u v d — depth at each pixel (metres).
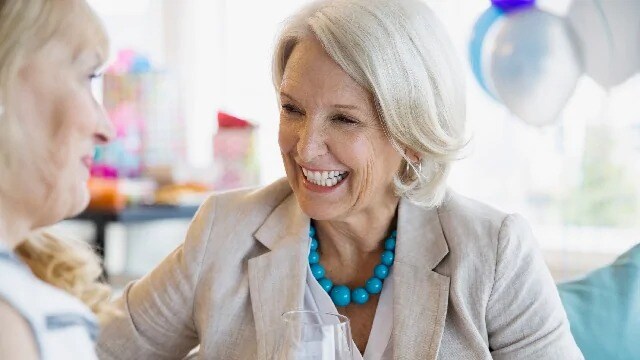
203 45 3.59
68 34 0.68
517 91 2.51
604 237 2.88
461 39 3.00
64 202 0.70
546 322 1.25
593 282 1.58
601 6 2.54
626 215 2.86
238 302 1.30
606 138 2.86
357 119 1.19
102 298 0.89
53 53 0.67
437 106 1.24
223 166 2.95
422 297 1.24
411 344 1.21
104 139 0.74
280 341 0.86
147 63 3.05
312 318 0.90
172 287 1.32
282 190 1.40
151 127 2.93
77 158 0.70
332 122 1.20
